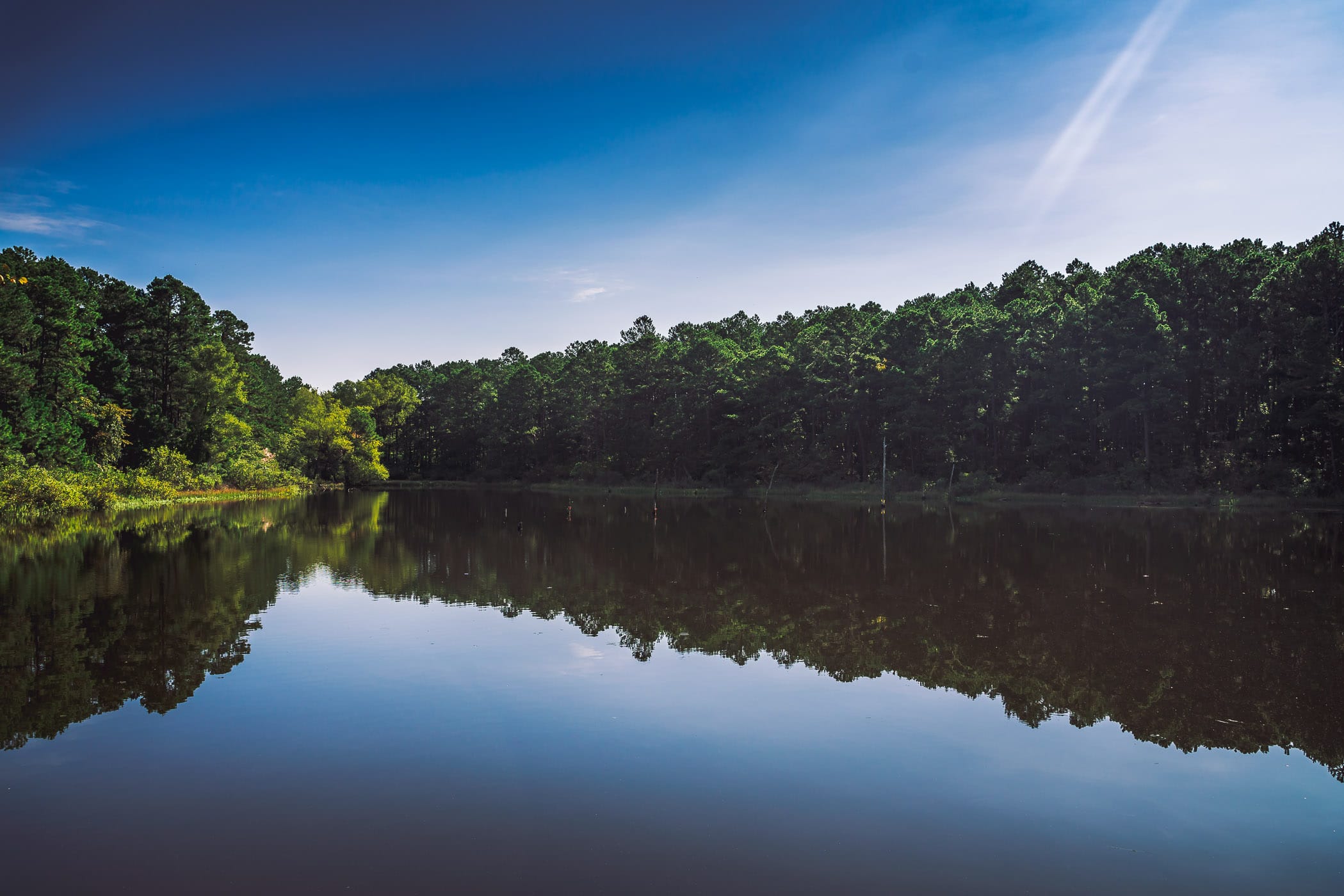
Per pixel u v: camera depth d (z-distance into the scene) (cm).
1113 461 6006
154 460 5625
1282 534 3284
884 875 656
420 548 2866
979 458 6469
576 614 1692
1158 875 661
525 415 10550
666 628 1555
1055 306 6506
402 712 1047
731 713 1055
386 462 11900
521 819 751
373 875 650
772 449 7612
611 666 1280
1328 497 4850
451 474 11375
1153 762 902
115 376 5628
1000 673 1245
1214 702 1111
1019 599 1856
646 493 7831
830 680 1211
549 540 3166
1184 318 5800
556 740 952
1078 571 2281
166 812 762
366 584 2053
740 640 1458
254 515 4488
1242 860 689
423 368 14325
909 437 6831
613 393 9638
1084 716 1055
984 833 733
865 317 8488
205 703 1080
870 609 1747
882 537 3272
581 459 10169
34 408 4444
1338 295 5022
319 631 1512
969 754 920
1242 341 5297
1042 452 6144
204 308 6562
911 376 6731
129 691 1134
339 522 3997
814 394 7269
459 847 696
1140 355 5456
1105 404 6025
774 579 2164
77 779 837
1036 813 773
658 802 789
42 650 1354
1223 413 5884
